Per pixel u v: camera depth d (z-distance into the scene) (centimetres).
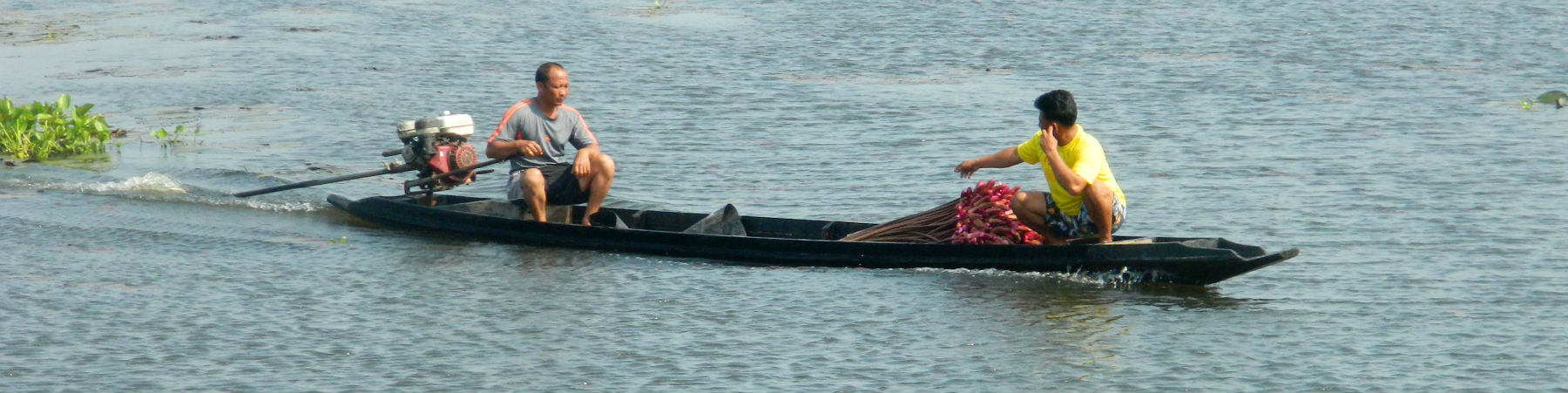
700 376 2845
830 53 7888
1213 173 4906
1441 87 6644
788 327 3162
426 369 2888
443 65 7556
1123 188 4703
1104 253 3453
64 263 3706
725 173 5044
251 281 3550
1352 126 5728
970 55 7806
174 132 5781
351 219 4319
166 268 3678
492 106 6475
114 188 4675
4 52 8075
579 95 6662
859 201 4588
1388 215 4209
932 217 3750
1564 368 2848
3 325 3150
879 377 2830
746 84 6950
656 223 4125
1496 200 4378
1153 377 2819
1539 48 7719
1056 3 9669
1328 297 3369
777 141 5594
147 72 7331
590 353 2986
